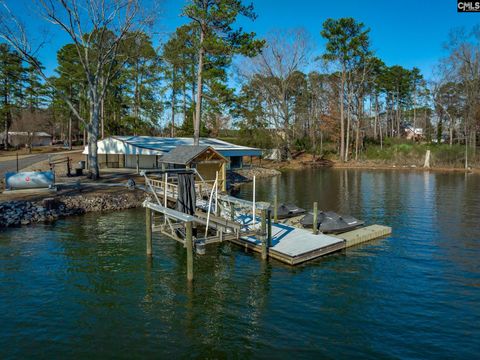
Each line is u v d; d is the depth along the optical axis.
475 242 15.61
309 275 12.06
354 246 15.14
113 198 23.12
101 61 29.36
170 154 20.83
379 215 21.28
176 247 14.96
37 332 8.62
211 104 32.97
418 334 8.49
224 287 11.17
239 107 34.00
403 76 71.25
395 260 13.42
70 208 20.92
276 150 58.50
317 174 45.66
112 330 8.73
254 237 15.20
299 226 17.77
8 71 55.06
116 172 35.81
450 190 31.14
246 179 39.12
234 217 17.73
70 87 57.06
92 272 12.27
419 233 17.12
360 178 40.91
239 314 9.51
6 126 62.75
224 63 31.91
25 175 23.55
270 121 57.66
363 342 8.19
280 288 11.08
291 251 13.37
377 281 11.54
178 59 40.88
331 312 9.59
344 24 52.78
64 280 11.60
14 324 8.98
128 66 48.53
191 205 15.34
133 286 11.23
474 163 50.81
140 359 7.63
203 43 29.73
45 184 23.97
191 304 10.07
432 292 10.72
